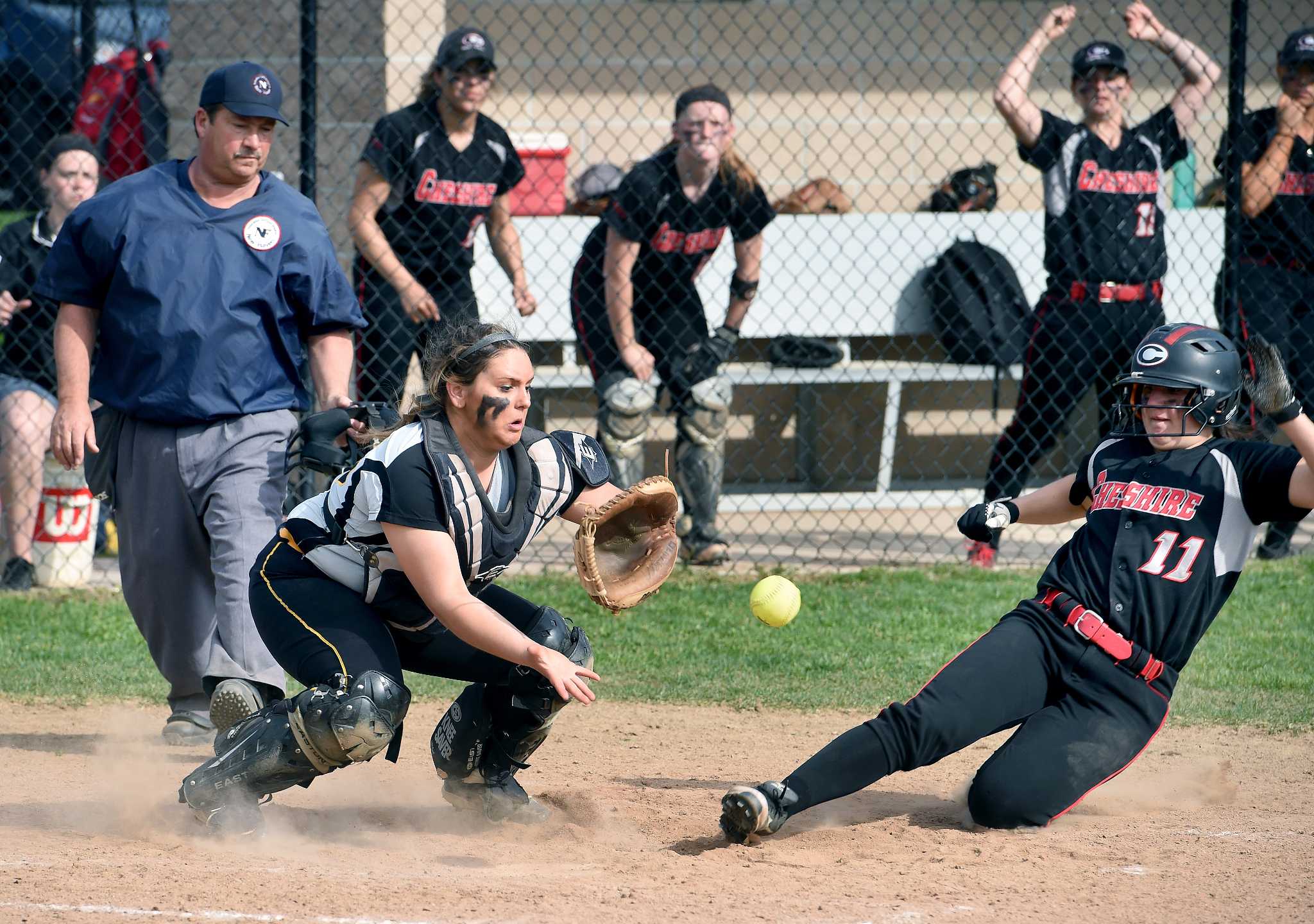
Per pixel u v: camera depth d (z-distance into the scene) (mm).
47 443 24547
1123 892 10945
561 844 12375
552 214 31734
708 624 22422
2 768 14945
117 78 32500
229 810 12062
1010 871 11523
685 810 13625
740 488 34250
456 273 25203
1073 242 25984
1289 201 26547
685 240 25438
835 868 11594
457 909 10195
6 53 34156
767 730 17219
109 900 10312
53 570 24828
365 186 23969
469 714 12812
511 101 33625
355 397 25031
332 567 12078
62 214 24219
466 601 11062
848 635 21688
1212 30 34781
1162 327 13508
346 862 11594
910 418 35031
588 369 29766
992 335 30719
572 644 12406
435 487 11109
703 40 34125
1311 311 26875
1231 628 21969
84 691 18781
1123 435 13672
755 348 33156
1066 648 12961
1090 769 12641
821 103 34781
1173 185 33062
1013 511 14023
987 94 35156
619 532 12297
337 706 11242
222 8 30297
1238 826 13039
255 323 15305
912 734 12180
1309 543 29141
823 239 31656
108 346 15383
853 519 31844
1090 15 34875
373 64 29781
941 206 33250
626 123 34156
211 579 15945
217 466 15305
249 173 15234
